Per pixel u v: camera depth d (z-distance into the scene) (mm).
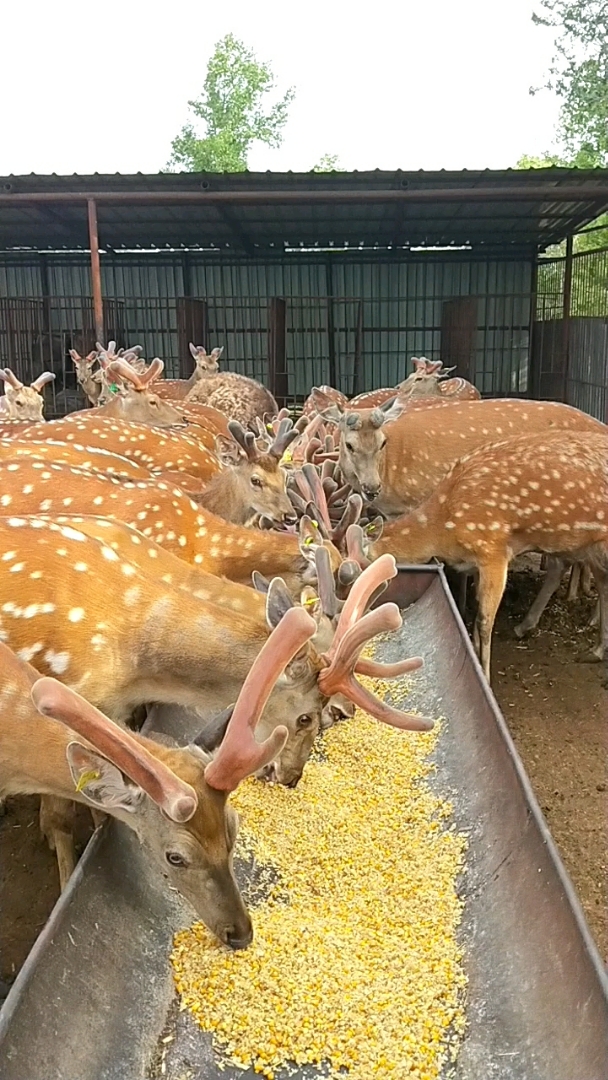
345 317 9016
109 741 1039
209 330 9125
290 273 9039
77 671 1521
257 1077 1135
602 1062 945
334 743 1916
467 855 1491
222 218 7117
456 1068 1134
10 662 1297
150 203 5664
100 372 5387
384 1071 1133
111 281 9195
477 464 2730
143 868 1355
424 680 2131
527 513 2645
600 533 2660
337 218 7141
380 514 3604
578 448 2738
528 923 1213
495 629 3189
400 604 2559
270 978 1261
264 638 1591
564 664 2881
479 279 8836
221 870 1131
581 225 7434
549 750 2332
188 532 2127
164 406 3951
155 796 1039
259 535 2168
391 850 1572
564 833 1965
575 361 6980
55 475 2150
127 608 1589
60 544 1582
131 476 2449
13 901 1769
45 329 8188
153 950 1271
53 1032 1018
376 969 1290
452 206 6605
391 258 8852
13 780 1313
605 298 7418
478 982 1234
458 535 2682
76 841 1951
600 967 1010
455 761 1744
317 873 1516
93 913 1188
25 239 8211
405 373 9117
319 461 3324
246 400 5492
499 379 8938
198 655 1583
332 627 1628
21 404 4730
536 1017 1097
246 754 1101
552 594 3398
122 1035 1120
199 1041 1178
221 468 3184
